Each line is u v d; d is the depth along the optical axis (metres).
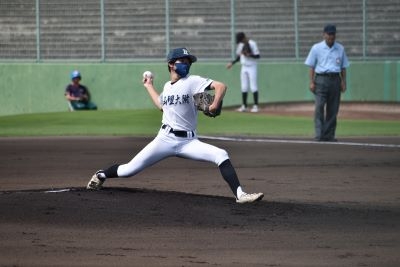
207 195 28.80
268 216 25.64
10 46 78.94
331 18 78.06
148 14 78.38
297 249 21.42
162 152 27.44
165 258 20.22
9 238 22.19
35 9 78.69
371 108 77.12
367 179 34.69
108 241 22.03
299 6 78.06
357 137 54.25
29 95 77.81
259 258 20.36
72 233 22.86
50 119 66.50
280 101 77.31
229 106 77.44
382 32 78.12
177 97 26.97
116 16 78.44
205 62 77.94
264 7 78.12
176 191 31.00
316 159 41.38
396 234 23.45
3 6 78.88
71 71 77.19
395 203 28.80
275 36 78.12
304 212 26.48
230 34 78.06
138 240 22.20
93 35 78.44
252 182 33.72
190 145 27.41
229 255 20.66
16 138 53.66
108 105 77.19
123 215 25.05
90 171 37.12
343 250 21.38
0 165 39.41
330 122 50.97
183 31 78.31
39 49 78.62
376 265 19.80
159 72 77.19
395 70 77.31
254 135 55.31
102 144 49.28
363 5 77.94
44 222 24.08
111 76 77.12
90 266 19.33
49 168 38.22
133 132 58.03
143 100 77.19
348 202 28.88
